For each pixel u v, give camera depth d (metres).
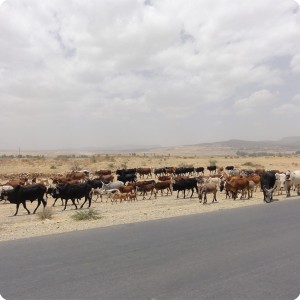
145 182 25.53
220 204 20.55
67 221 15.67
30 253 9.73
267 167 57.22
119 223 14.38
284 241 10.91
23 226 14.70
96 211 18.69
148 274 7.95
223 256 9.31
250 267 8.39
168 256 9.33
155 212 17.56
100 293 6.92
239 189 23.06
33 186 19.56
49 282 7.52
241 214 16.28
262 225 13.48
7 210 21.22
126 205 21.53
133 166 57.22
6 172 49.88
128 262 8.84
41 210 20.84
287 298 6.63
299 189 25.48
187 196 25.88
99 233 12.30
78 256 9.39
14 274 8.02
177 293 6.89
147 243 10.73
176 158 72.12
